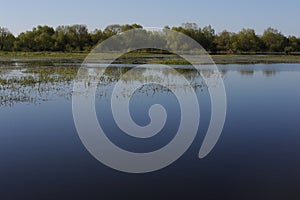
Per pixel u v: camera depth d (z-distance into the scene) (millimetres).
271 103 15344
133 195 6426
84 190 6617
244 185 6816
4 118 11852
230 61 49531
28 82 20266
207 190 6629
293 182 6922
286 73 30281
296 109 13984
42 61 44750
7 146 9039
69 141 9555
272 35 80375
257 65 41062
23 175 7270
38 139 9672
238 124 11539
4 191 6535
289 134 10320
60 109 13328
